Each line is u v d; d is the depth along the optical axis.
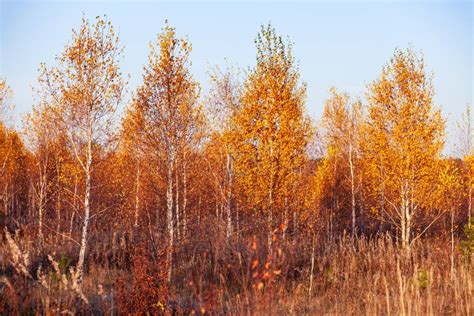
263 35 15.74
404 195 17.88
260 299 6.36
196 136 16.92
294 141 15.55
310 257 14.22
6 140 31.33
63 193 22.06
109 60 14.35
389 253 13.06
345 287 11.03
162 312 8.61
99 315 8.71
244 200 17.64
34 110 20.81
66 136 14.52
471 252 13.13
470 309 8.61
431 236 22.70
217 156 21.00
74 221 22.91
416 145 17.28
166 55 15.03
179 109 15.36
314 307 9.70
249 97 15.80
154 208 20.58
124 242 16.44
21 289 8.74
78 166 20.23
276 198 15.35
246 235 18.42
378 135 18.08
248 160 15.84
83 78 14.14
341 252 14.32
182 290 9.99
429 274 9.38
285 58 15.82
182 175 19.84
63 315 7.89
